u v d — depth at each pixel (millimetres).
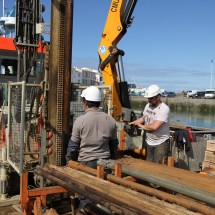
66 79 5109
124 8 7680
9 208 5426
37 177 5039
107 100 6332
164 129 5301
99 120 4234
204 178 3457
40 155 5062
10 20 10383
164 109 5254
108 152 4309
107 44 7715
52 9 5027
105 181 3436
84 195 3045
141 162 4172
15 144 5594
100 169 3686
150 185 4102
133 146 6125
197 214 2543
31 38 7531
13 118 5703
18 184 5938
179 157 6285
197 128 8453
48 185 4770
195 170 6371
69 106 5184
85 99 4309
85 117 4215
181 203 2783
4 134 6555
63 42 5066
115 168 3758
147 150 5508
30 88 5438
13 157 5617
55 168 4082
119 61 7641
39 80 6352
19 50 7562
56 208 4723
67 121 5156
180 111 51844
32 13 7539
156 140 5352
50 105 5074
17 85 5367
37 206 3789
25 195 3844
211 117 38719
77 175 3709
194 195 2930
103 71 7734
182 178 3436
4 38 9695
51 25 5035
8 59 9734
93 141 4188
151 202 2787
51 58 5051
